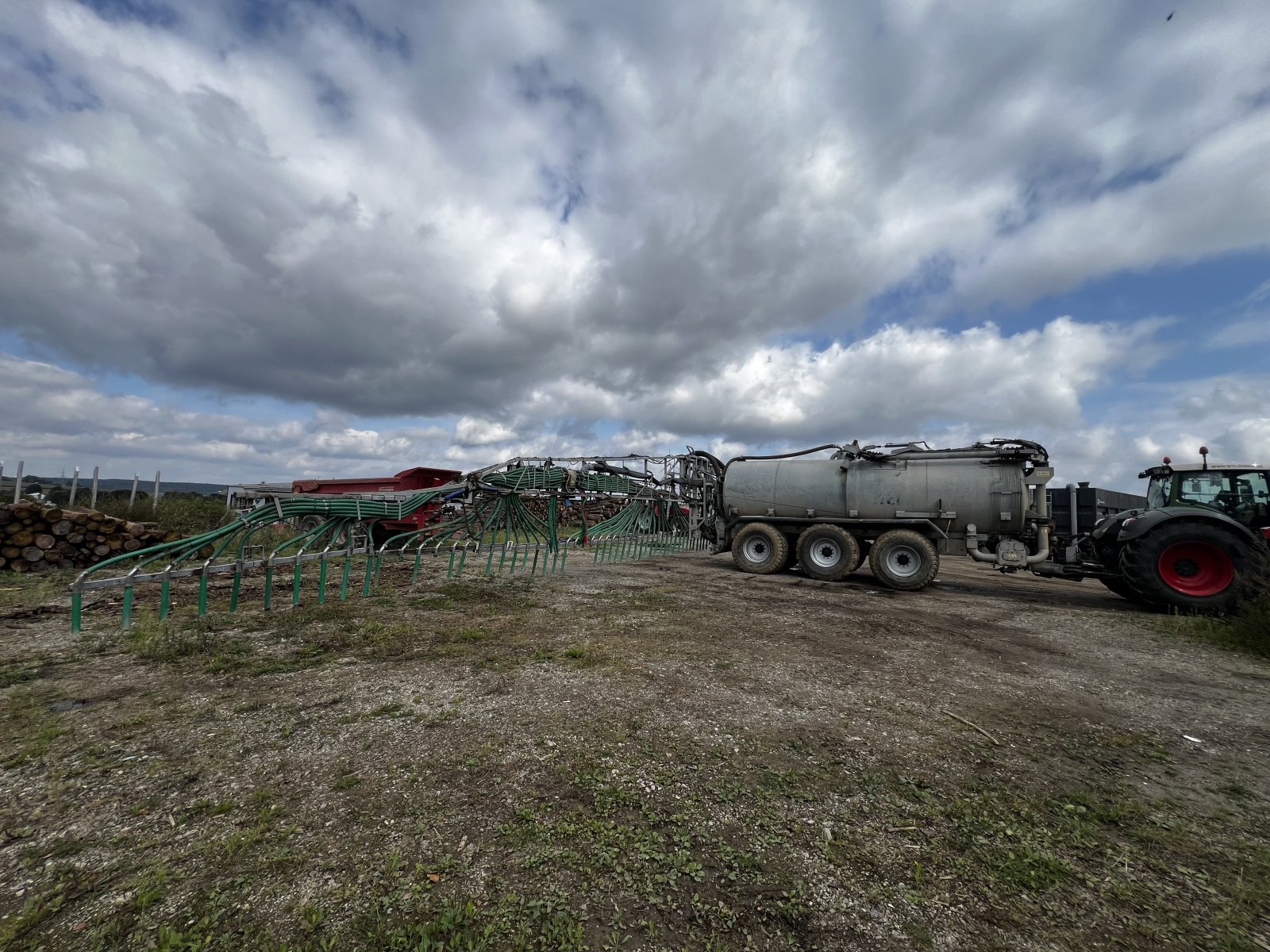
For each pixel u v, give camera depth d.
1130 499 15.45
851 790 2.64
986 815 2.46
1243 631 5.54
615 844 2.18
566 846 2.15
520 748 2.96
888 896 1.95
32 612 5.69
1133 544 7.29
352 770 2.70
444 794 2.50
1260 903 1.93
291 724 3.21
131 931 1.70
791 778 2.74
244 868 1.99
